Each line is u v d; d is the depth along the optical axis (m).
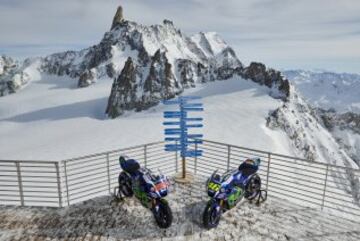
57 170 10.78
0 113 161.75
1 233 9.48
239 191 9.59
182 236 9.15
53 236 9.33
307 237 9.11
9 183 30.75
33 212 10.71
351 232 9.37
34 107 160.62
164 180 9.59
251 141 54.06
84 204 11.18
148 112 107.50
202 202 11.02
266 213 10.37
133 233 9.38
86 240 9.11
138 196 9.68
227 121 68.31
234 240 8.95
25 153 60.25
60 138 79.94
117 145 60.91
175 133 12.26
